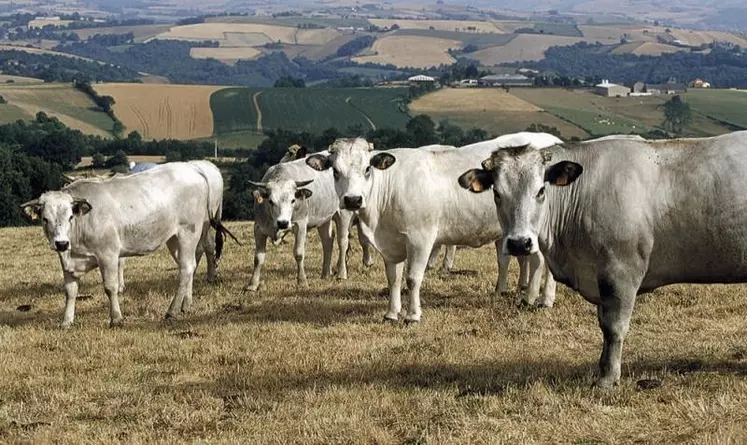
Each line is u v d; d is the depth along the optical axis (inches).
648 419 354.3
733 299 580.1
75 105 5497.1
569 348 480.4
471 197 558.6
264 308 627.5
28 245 1139.9
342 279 736.3
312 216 726.5
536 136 603.8
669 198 382.0
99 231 584.1
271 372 458.3
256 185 694.5
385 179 549.6
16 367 483.5
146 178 612.4
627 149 393.7
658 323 530.3
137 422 390.0
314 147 2896.2
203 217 639.8
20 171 2198.6
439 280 694.5
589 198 390.3
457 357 469.7
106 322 604.4
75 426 388.2
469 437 346.3
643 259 387.2
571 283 406.6
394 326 550.3
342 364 467.8
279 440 356.2
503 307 593.3
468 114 5378.9
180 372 470.6
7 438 376.8
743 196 372.8
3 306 686.5
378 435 354.0
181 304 621.6
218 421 386.3
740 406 358.6
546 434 346.9
